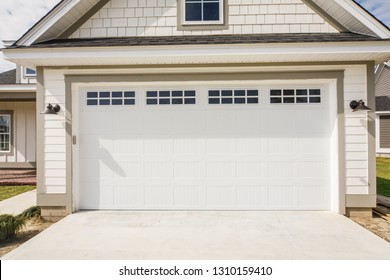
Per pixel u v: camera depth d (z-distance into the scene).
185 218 4.93
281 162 5.34
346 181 5.13
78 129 5.43
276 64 5.15
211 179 5.38
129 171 5.43
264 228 4.44
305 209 5.32
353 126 5.14
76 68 5.27
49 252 3.63
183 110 5.41
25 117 11.69
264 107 5.36
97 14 5.50
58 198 5.24
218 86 5.38
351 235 4.14
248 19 5.49
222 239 4.02
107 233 4.26
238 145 5.36
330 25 5.43
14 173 10.60
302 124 5.33
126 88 5.44
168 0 5.52
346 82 5.14
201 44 4.57
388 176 10.05
